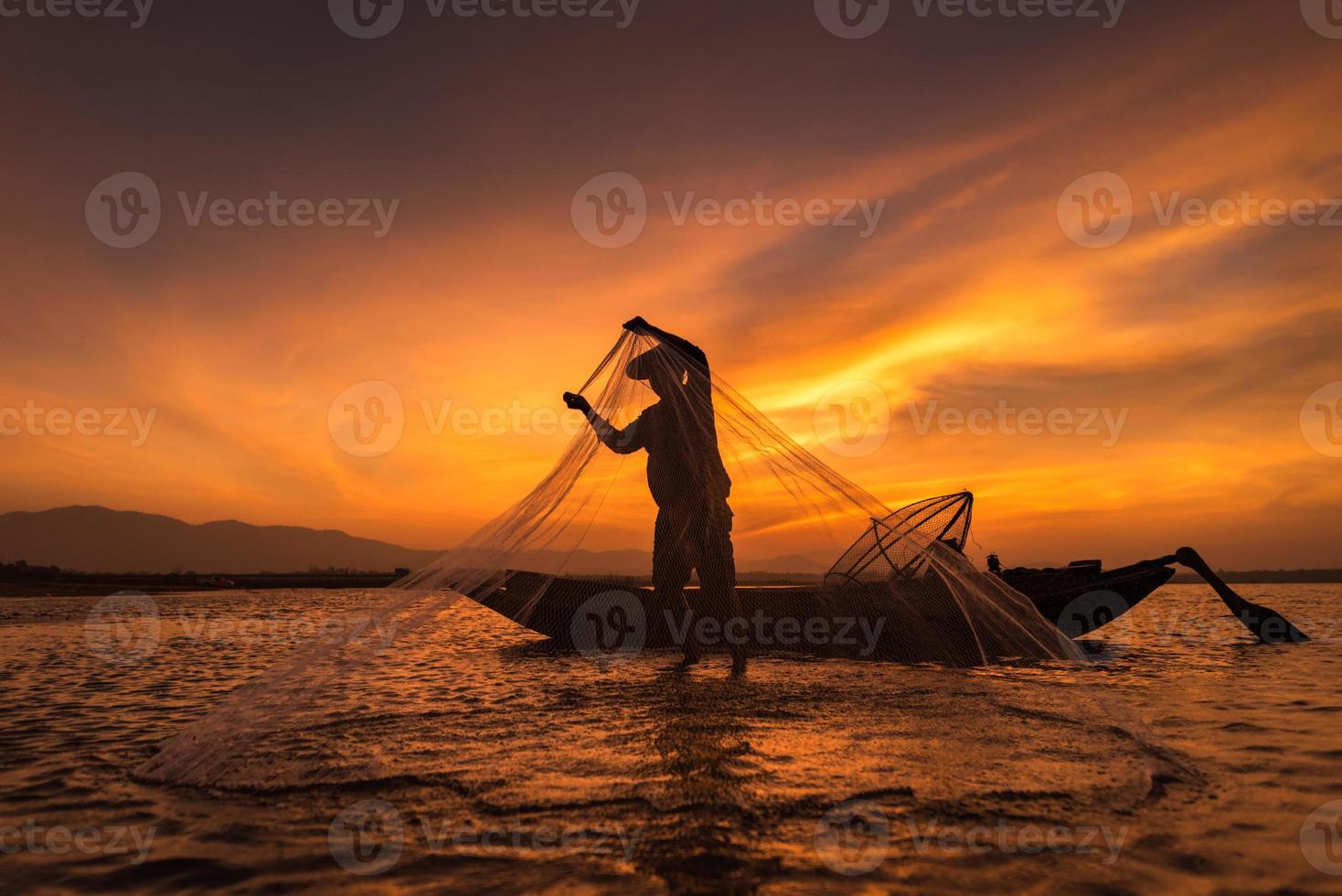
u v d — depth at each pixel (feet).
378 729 13.82
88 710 17.15
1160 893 6.98
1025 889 7.09
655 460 21.09
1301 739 13.21
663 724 13.89
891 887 7.12
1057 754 11.55
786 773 10.62
